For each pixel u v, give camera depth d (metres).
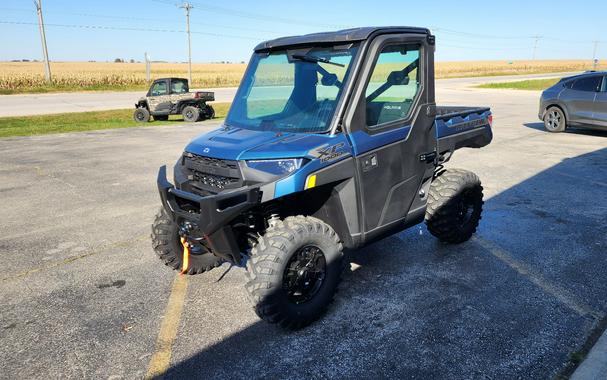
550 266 4.62
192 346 3.44
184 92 20.00
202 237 3.53
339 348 3.37
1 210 6.88
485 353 3.26
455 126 4.82
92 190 7.95
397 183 4.05
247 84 4.16
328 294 3.66
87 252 5.25
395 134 3.94
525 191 7.29
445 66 94.44
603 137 12.55
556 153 10.38
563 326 3.57
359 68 3.58
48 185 8.32
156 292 4.28
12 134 14.89
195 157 3.69
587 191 7.25
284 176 3.23
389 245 5.21
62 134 15.02
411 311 3.84
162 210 4.39
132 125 17.88
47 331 3.67
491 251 5.01
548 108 13.57
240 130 3.86
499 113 18.98
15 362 3.29
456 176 4.86
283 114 3.79
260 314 3.41
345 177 3.56
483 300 3.99
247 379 3.07
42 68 77.38
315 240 3.50
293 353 3.33
